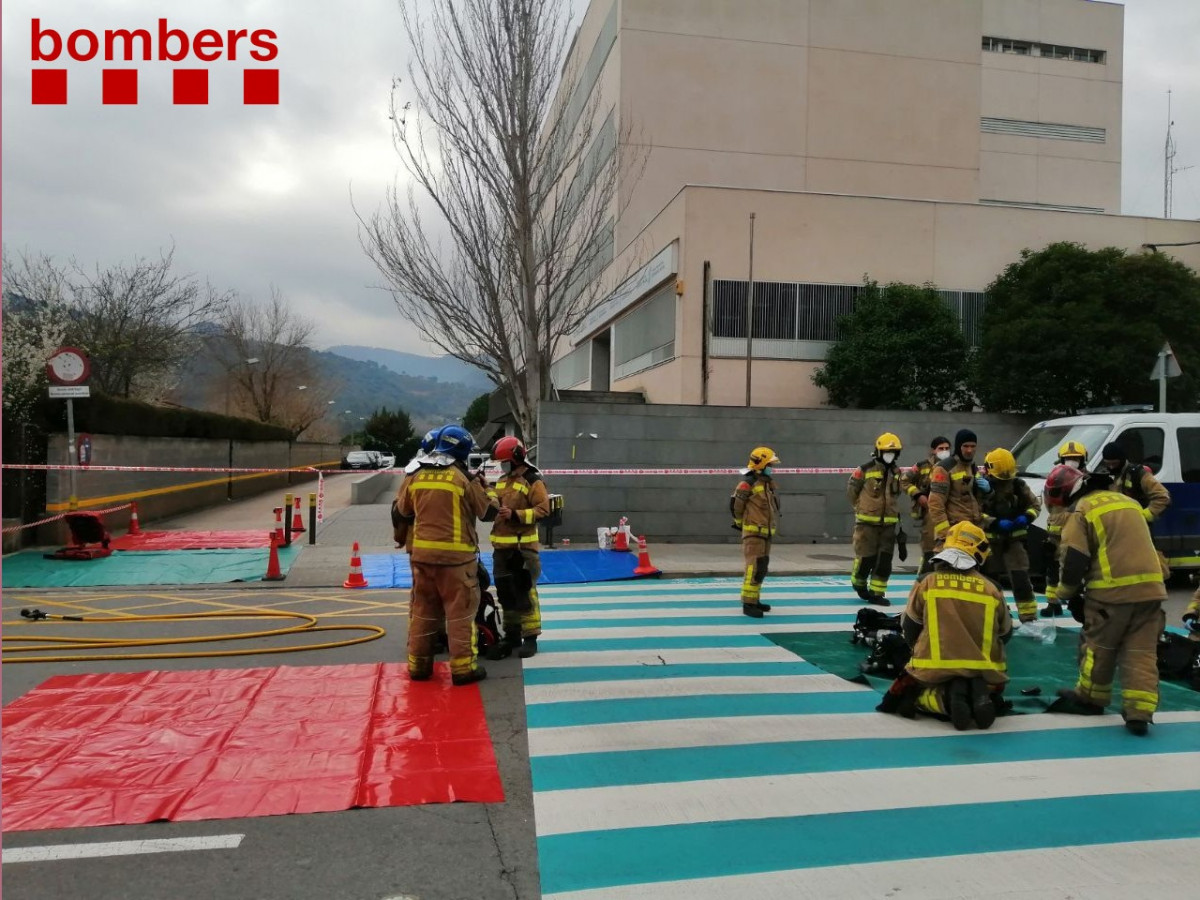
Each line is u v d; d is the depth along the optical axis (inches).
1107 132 1347.2
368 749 190.4
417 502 239.8
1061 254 735.1
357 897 130.7
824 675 257.6
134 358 1038.4
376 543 560.7
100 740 193.9
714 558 508.7
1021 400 708.7
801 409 593.9
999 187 1300.4
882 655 257.8
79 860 140.0
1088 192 1334.9
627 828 154.5
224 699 225.3
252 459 1072.2
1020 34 1317.7
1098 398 690.2
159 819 154.4
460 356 612.1
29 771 175.5
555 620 337.4
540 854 144.4
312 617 334.0
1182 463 434.6
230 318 1947.6
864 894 132.2
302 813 158.2
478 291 594.2
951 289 921.5
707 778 177.8
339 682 243.1
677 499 574.6
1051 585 346.6
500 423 1711.4
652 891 132.7
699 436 581.0
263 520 732.0
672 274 885.2
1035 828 155.6
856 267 903.1
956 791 172.1
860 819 158.9
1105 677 219.0
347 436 2930.6
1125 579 210.7
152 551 516.7
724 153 1130.0
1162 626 214.1
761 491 346.9
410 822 155.7
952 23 1206.9
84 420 588.7
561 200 673.6
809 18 1160.2
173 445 772.0
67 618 327.9
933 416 611.8
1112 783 177.0
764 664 269.9
